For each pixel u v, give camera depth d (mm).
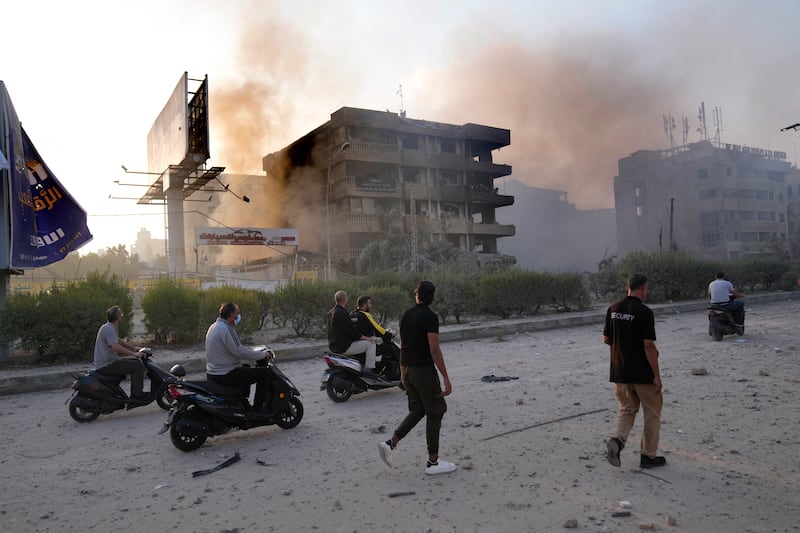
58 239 14227
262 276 50406
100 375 7391
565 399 7605
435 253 44469
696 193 89688
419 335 4902
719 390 7691
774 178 92688
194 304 13312
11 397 9414
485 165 67750
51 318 11164
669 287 23672
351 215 57094
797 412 6434
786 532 3590
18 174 12656
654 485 4422
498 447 5562
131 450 6051
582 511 3990
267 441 6191
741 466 4773
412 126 63188
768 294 25219
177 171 36719
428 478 4777
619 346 4809
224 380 6234
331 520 4012
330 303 14625
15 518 4285
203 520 4117
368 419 7047
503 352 12500
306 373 10781
